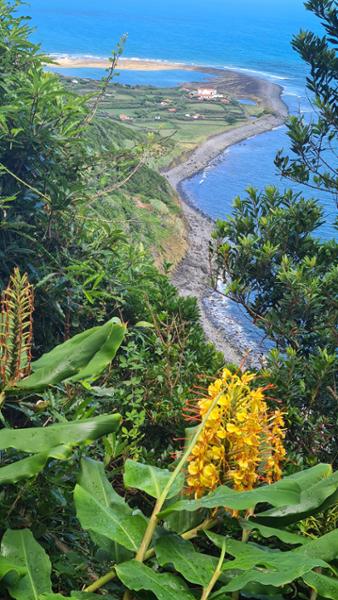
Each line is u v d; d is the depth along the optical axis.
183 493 2.29
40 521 3.36
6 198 5.02
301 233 6.57
